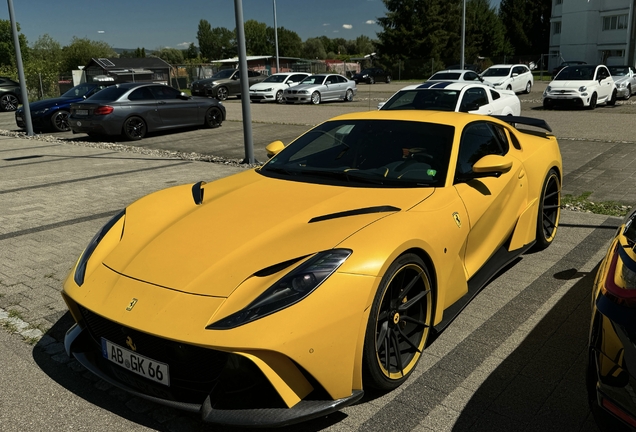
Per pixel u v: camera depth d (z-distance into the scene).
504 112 11.03
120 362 2.51
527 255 4.64
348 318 2.30
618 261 2.17
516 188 3.97
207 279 2.41
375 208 2.83
